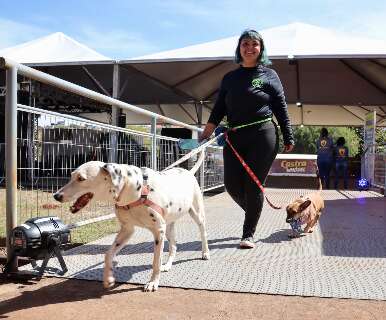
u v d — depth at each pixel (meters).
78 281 3.79
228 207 8.66
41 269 3.83
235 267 4.18
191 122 22.62
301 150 40.97
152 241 5.29
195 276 3.88
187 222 6.68
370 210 8.23
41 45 14.20
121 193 3.41
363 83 16.33
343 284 3.66
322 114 22.53
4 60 3.58
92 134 5.58
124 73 15.05
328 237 5.59
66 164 5.11
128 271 4.03
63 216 5.80
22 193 4.78
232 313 3.06
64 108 15.64
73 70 14.77
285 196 11.00
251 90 5.01
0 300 3.34
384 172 11.63
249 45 5.06
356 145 35.41
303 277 3.86
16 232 3.74
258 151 5.01
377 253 4.73
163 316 3.00
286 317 2.99
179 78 15.08
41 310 3.12
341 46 12.83
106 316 3.01
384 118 22.33
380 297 3.37
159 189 3.64
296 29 14.19
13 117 3.73
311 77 16.05
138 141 6.72
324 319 2.95
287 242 5.29
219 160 12.25
